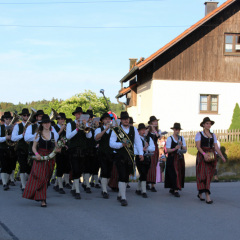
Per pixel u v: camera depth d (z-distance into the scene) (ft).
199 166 29.43
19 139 31.37
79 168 30.14
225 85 78.18
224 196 32.27
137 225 21.76
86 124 29.48
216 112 77.97
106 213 24.68
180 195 32.58
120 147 27.53
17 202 27.89
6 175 34.22
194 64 77.30
